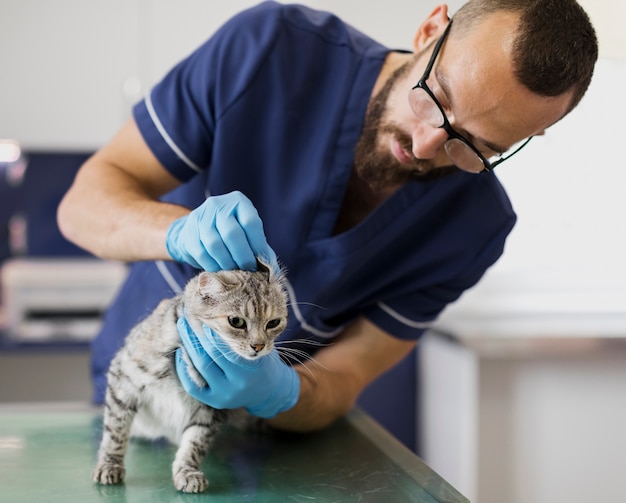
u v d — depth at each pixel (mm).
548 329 2457
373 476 1079
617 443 2430
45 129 2727
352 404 1457
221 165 1333
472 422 2361
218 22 2721
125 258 1203
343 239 1339
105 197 1231
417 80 1173
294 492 1009
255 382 1064
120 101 2736
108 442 1044
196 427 1086
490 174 1424
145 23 2699
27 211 3113
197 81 1319
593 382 2408
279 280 1111
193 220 1036
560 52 1012
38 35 2670
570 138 2748
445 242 1435
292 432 1303
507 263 2844
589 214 2824
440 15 1229
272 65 1327
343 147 1349
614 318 2766
